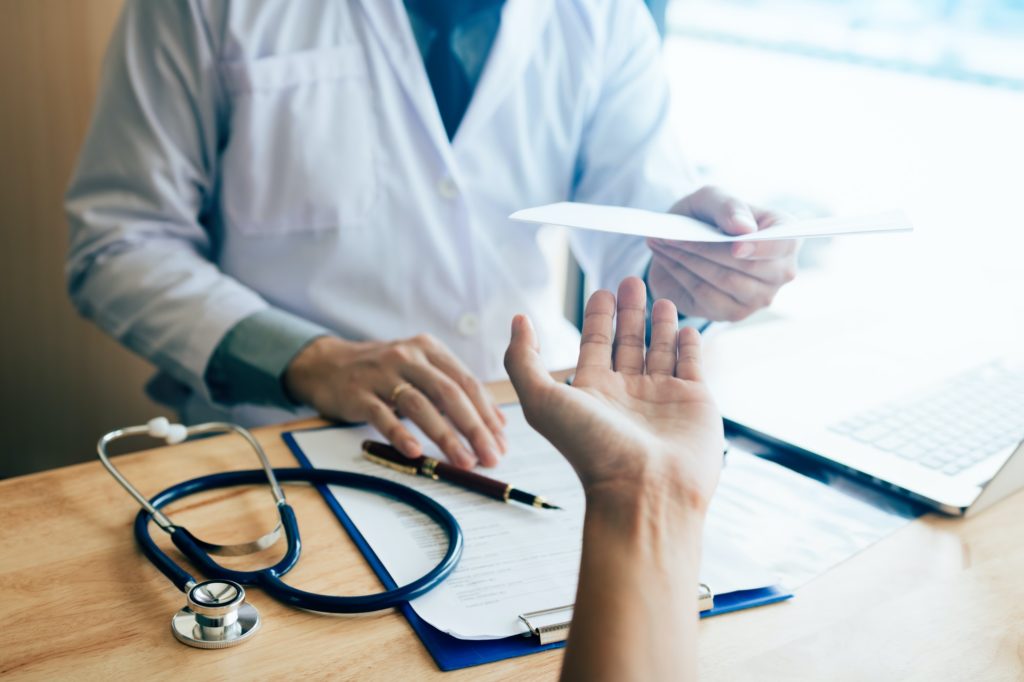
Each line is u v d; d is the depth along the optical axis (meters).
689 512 0.42
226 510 0.64
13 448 1.51
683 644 0.38
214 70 1.04
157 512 0.60
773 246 0.84
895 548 0.63
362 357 0.84
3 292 1.43
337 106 1.06
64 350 1.48
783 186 1.86
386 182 1.08
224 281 1.03
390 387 0.79
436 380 0.79
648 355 0.56
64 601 0.53
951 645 0.52
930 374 0.96
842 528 0.66
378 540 0.61
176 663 0.48
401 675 0.48
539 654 0.50
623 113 1.21
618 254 1.19
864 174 1.81
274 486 0.65
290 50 1.04
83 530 0.61
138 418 1.52
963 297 1.32
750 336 1.07
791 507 0.69
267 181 1.06
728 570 0.58
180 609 0.53
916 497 0.70
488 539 0.61
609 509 0.42
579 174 1.26
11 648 0.49
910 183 1.76
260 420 1.11
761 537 0.64
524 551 0.60
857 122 1.81
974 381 0.94
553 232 1.29
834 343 1.06
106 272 1.02
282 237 1.07
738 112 1.93
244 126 1.04
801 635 0.53
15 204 1.40
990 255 1.55
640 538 0.41
